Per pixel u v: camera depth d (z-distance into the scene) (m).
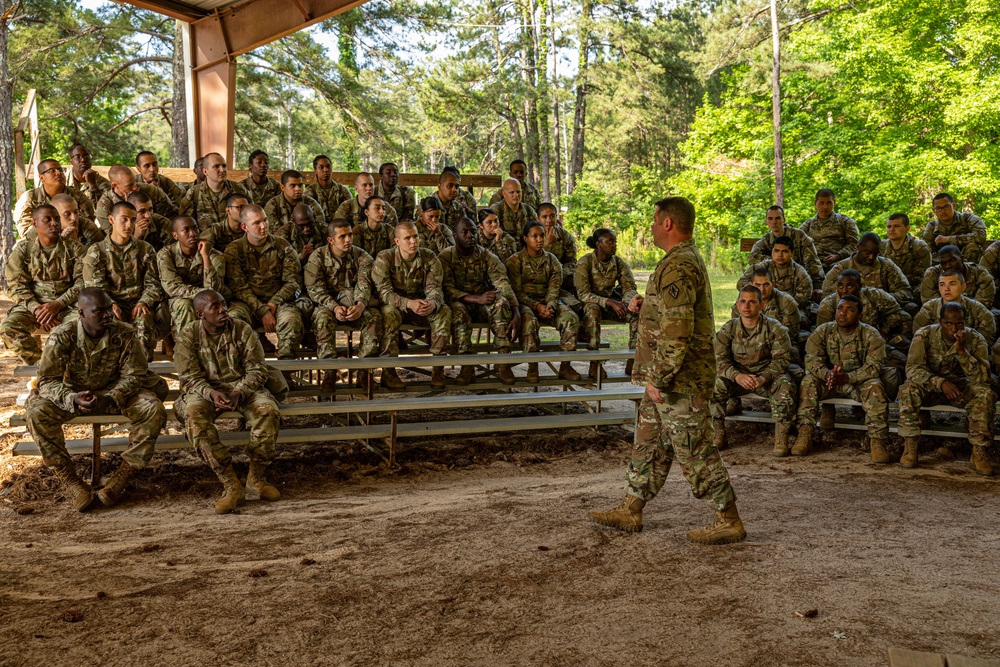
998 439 7.98
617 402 10.05
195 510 6.16
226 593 4.37
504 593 4.30
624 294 9.19
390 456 7.55
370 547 5.13
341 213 9.73
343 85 24.12
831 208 10.77
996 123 17.83
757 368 8.29
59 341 6.27
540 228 8.91
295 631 3.89
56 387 6.18
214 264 7.69
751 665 3.48
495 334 8.78
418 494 6.71
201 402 6.34
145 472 6.95
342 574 4.64
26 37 24.78
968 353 7.44
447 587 4.41
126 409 6.40
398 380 8.53
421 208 9.23
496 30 33.72
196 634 3.87
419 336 9.91
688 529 5.36
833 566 4.64
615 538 5.17
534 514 5.82
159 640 3.81
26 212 8.48
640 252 26.77
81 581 4.57
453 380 8.95
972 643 3.65
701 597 4.19
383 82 29.33
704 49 35.62
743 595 4.21
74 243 7.61
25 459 7.01
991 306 8.88
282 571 4.70
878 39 18.59
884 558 4.80
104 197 8.59
